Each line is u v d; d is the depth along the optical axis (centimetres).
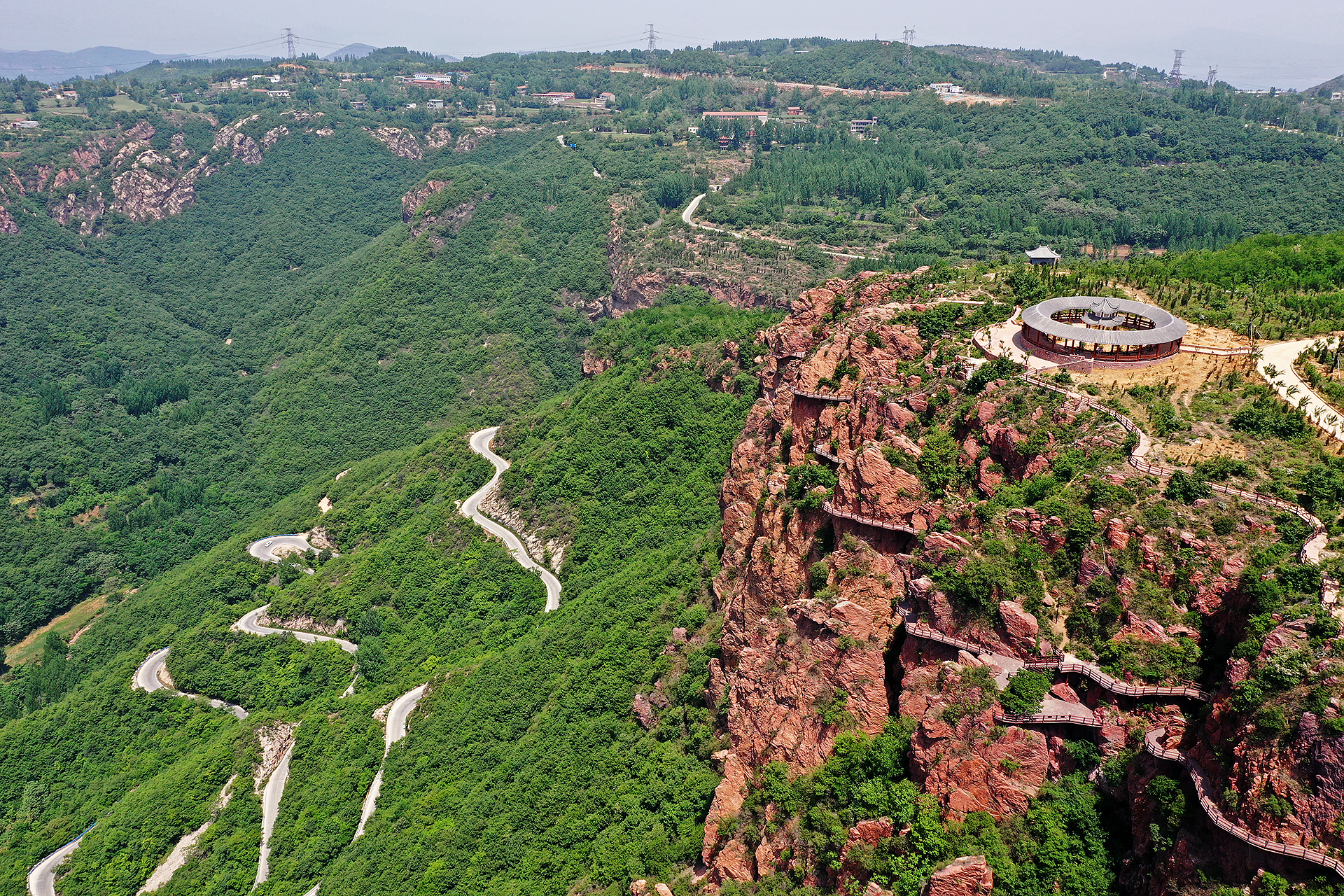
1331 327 11775
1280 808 6216
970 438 10188
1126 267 16650
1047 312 11556
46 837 18762
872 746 8738
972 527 9094
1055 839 7400
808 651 9781
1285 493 8238
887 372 11981
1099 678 7681
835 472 11431
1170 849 6844
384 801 16550
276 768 18912
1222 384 10138
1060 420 9719
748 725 10400
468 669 18850
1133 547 8100
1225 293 13738
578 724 14800
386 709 19175
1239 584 7581
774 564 11388
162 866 17538
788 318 16262
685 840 11000
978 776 7912
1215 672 7456
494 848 13438
